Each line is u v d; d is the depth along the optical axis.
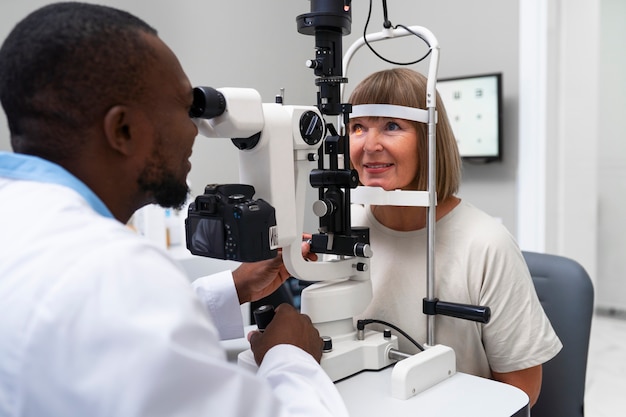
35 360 0.46
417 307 1.07
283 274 1.08
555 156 2.27
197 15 2.25
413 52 2.42
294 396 0.64
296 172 0.86
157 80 0.61
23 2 1.93
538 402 1.29
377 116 1.01
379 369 0.91
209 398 0.49
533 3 2.12
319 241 0.93
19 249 0.51
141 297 0.48
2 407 0.47
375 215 1.18
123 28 0.58
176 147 0.65
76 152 0.59
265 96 2.49
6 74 0.58
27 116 0.58
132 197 0.65
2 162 0.58
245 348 0.99
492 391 0.83
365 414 0.76
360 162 1.06
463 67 2.32
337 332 0.92
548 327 1.03
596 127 2.42
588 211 2.44
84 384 0.46
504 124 2.26
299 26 0.87
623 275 2.88
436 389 0.84
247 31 2.41
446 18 2.34
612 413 2.18
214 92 0.73
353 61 2.63
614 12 2.62
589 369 2.52
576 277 1.29
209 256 0.80
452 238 1.07
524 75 2.18
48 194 0.55
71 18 0.57
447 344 1.04
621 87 2.68
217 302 1.02
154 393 0.46
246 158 0.83
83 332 0.46
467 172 2.36
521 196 2.24
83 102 0.57
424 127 1.04
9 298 0.48
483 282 1.02
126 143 0.60
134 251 0.51
